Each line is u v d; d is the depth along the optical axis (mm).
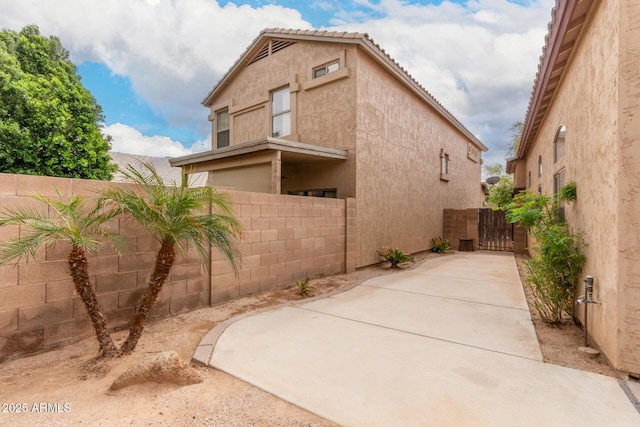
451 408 2824
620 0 3254
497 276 9031
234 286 6379
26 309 3781
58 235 3371
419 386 3195
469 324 5070
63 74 14945
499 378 3350
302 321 5168
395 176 11781
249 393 3094
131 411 2768
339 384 3238
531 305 6148
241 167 9547
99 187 4371
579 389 3113
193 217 3936
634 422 2611
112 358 3723
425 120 14219
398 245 12039
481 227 16109
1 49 12844
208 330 4785
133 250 4820
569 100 5457
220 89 13758
